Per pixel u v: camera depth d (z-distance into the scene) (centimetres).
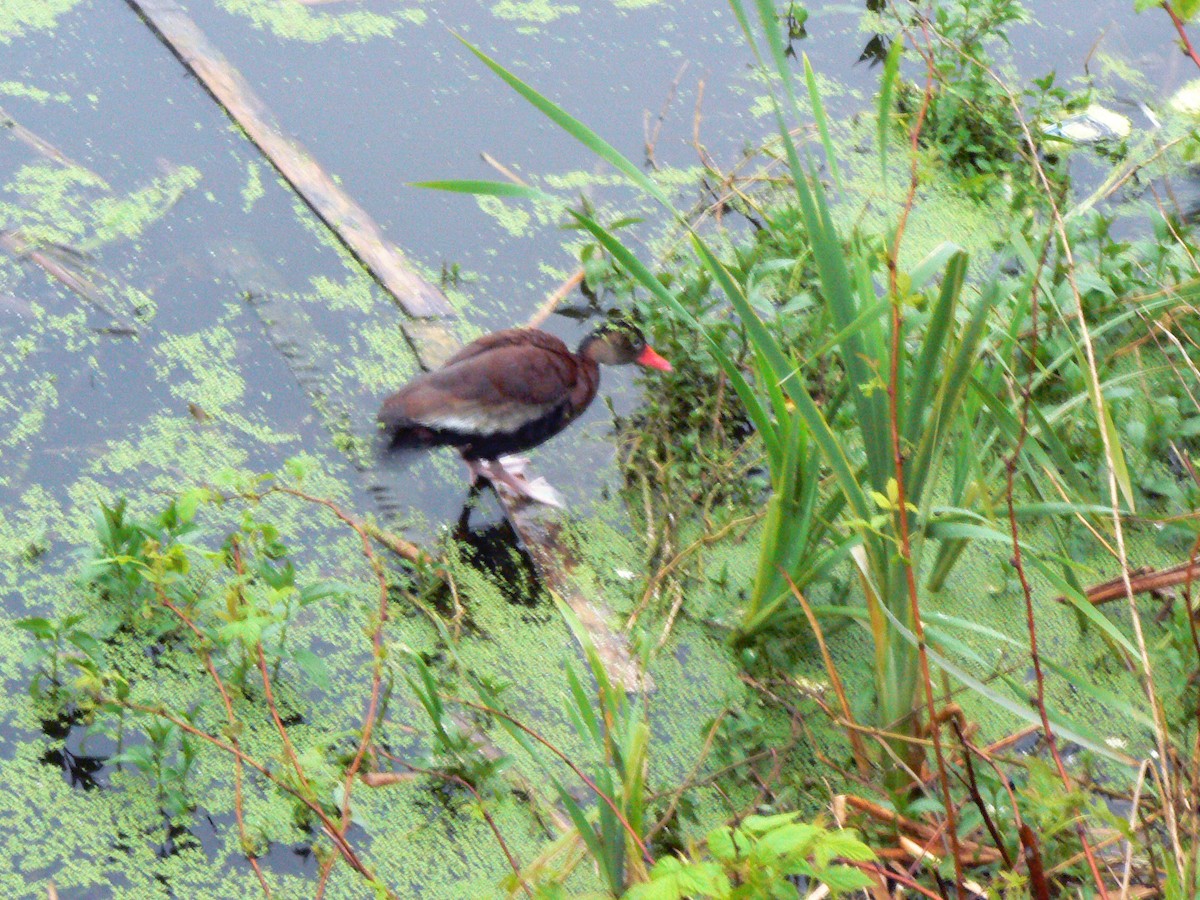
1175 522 517
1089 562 624
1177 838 379
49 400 680
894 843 477
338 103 902
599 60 969
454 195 841
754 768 524
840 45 1000
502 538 642
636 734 425
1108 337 723
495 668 573
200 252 774
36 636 530
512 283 786
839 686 492
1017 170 869
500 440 640
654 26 1011
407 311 749
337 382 709
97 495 634
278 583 541
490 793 514
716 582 608
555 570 620
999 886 428
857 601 605
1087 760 504
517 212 834
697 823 506
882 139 426
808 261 758
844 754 532
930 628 484
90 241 773
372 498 651
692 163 883
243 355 720
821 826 342
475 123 898
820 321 668
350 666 568
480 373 632
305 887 486
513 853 499
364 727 517
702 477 662
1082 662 584
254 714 542
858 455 638
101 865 487
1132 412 694
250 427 681
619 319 702
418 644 579
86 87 888
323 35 962
